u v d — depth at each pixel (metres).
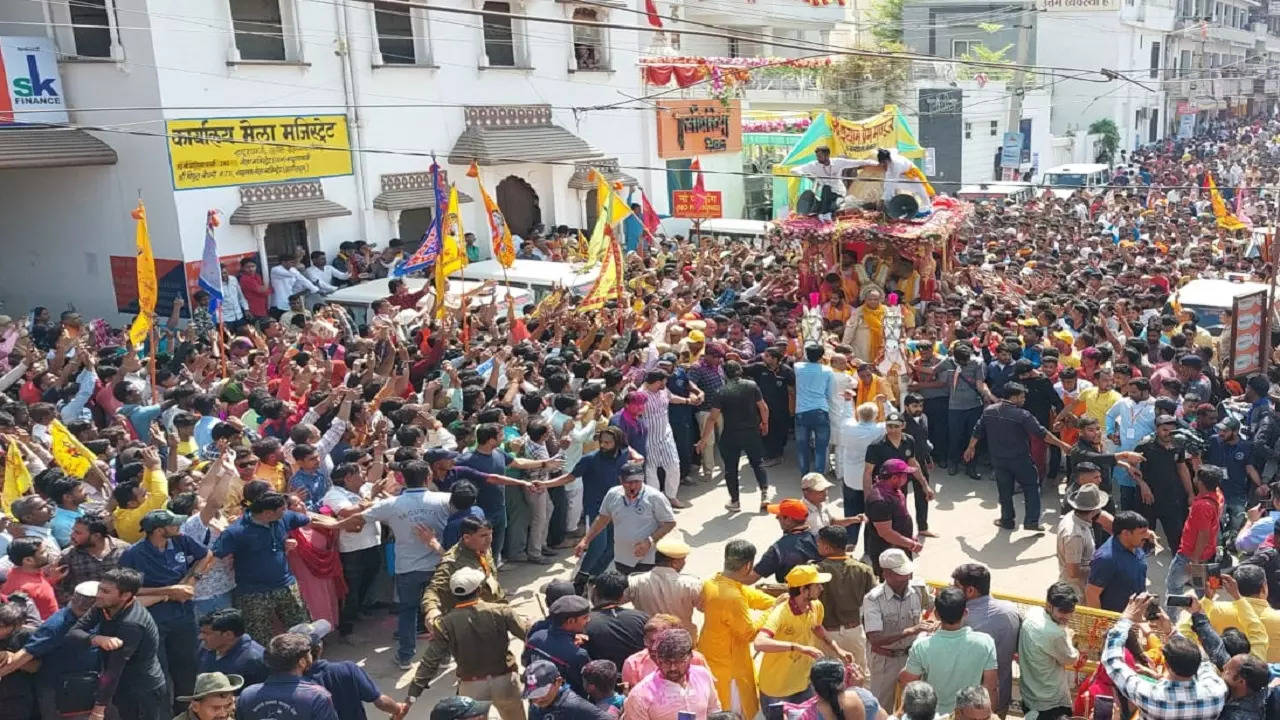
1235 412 11.59
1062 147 52.62
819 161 17.78
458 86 24.45
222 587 7.78
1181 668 5.81
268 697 5.94
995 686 6.48
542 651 6.64
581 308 15.49
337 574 8.98
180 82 19.56
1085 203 35.34
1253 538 8.99
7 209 21.81
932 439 13.38
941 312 15.22
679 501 12.41
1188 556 9.03
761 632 6.85
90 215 20.70
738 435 11.81
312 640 6.33
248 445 9.64
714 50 36.47
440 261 14.52
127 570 6.69
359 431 10.13
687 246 24.08
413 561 8.63
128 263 20.45
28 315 19.22
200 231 20.11
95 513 7.96
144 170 19.83
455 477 9.46
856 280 17.56
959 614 6.43
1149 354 13.62
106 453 9.73
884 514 8.89
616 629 6.81
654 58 29.03
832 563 7.36
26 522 7.63
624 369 12.91
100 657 6.66
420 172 23.86
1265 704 6.10
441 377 12.26
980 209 33.66
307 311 19.81
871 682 7.18
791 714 5.87
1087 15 56.44
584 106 27.48
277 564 7.86
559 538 11.15
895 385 13.05
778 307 15.74
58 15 19.70
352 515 8.59
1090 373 11.91
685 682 6.05
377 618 9.84
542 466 10.03
